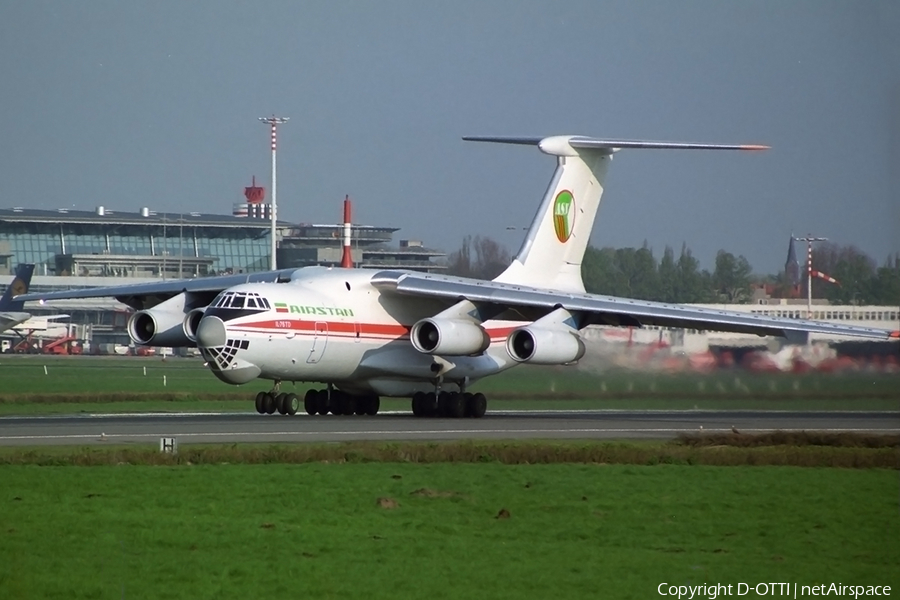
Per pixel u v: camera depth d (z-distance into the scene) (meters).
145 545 43.72
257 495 54.53
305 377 101.19
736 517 51.09
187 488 56.19
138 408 117.31
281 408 103.19
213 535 45.44
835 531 48.19
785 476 64.19
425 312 108.00
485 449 70.62
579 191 115.69
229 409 117.94
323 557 42.16
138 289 110.12
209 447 70.88
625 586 39.03
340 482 58.62
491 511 51.53
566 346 100.81
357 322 102.56
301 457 67.94
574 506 52.97
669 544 45.59
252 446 72.12
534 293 104.00
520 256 112.69
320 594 37.44
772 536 47.19
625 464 69.56
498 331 110.69
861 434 83.44
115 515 49.25
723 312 101.81
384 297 105.44
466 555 42.84
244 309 95.62
